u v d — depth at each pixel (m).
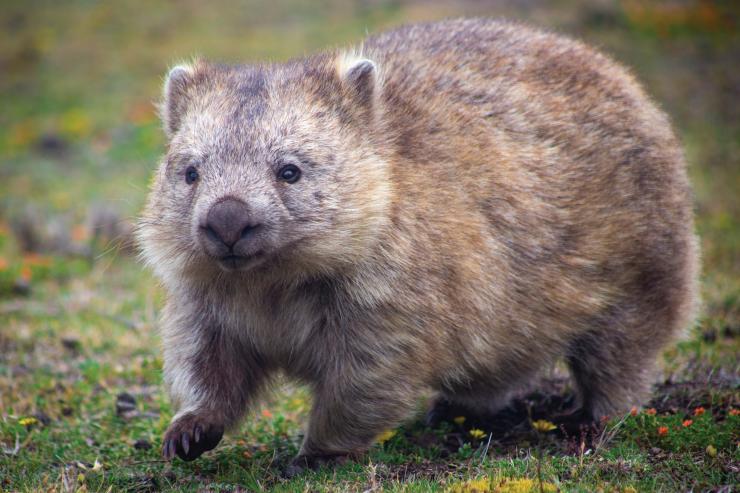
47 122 27.88
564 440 9.37
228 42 32.47
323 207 8.09
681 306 10.33
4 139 26.81
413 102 9.01
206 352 8.80
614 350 9.84
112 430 10.16
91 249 17.56
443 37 10.11
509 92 9.46
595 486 7.48
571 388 10.91
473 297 8.65
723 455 8.23
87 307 14.51
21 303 15.05
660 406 10.04
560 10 33.25
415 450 9.16
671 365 11.20
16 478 8.70
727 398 9.93
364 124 8.52
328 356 8.52
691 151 22.33
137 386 11.54
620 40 31.42
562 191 9.27
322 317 8.50
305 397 10.80
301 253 8.09
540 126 9.41
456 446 9.52
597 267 9.49
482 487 7.45
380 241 8.18
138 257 9.22
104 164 24.25
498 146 9.06
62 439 9.81
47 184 22.94
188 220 8.26
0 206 20.94
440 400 10.35
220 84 8.73
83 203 20.95
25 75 31.97
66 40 34.91
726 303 13.31
